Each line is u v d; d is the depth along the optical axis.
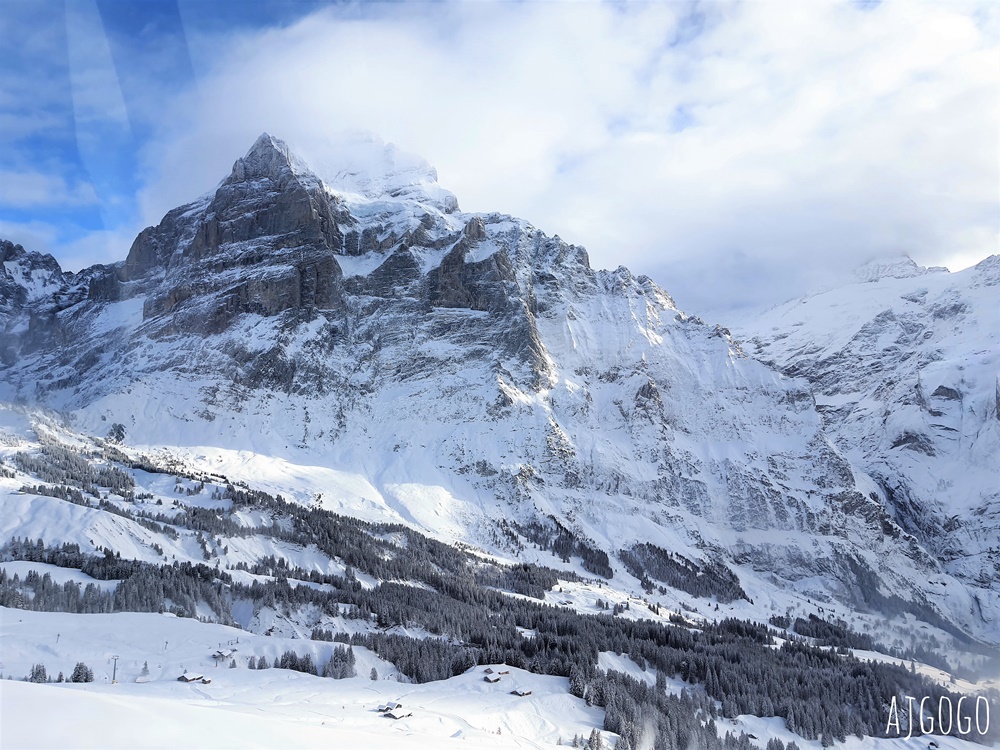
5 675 162.88
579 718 192.25
